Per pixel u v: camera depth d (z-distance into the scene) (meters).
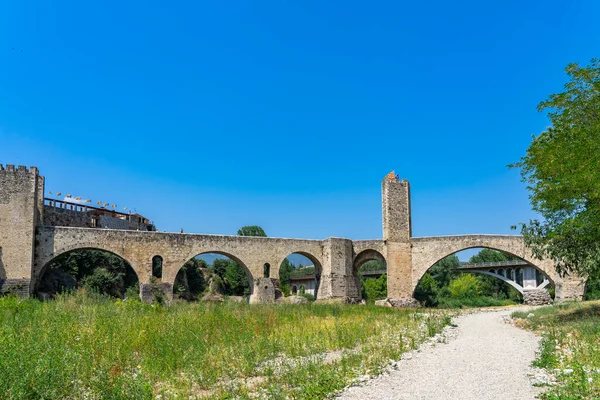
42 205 48.16
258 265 54.91
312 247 58.44
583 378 12.40
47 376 11.11
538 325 28.17
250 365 15.27
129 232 49.25
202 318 23.34
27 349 12.71
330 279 56.53
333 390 12.62
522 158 28.75
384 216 59.97
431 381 13.59
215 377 13.80
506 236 58.22
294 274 120.88
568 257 26.42
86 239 47.34
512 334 25.61
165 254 50.50
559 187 24.75
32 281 44.44
